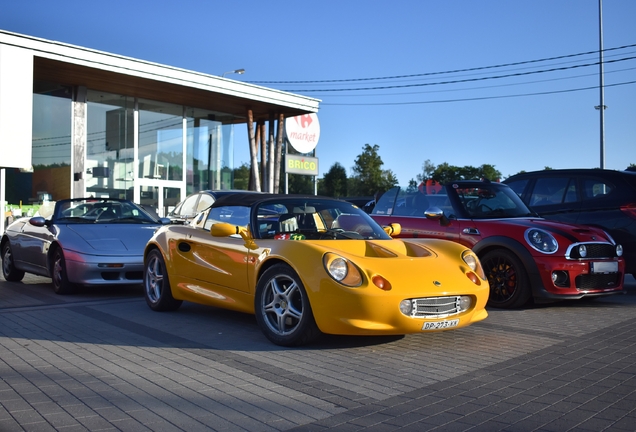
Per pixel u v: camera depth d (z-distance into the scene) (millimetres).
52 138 17266
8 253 9219
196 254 5832
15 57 13977
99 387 3654
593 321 5883
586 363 4246
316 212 5594
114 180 18812
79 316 6121
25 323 5734
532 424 3035
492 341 4961
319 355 4465
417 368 4109
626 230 7789
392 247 5207
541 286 6340
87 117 18203
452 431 2943
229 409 3262
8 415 3162
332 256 4539
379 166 47625
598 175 8242
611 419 3104
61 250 7473
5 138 13844
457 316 4629
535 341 4965
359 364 4211
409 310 4430
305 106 20328
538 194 8797
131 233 7969
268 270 4844
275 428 2984
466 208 7336
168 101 19750
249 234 5250
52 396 3480
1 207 16453
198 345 4793
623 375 3934
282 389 3617
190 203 10734
